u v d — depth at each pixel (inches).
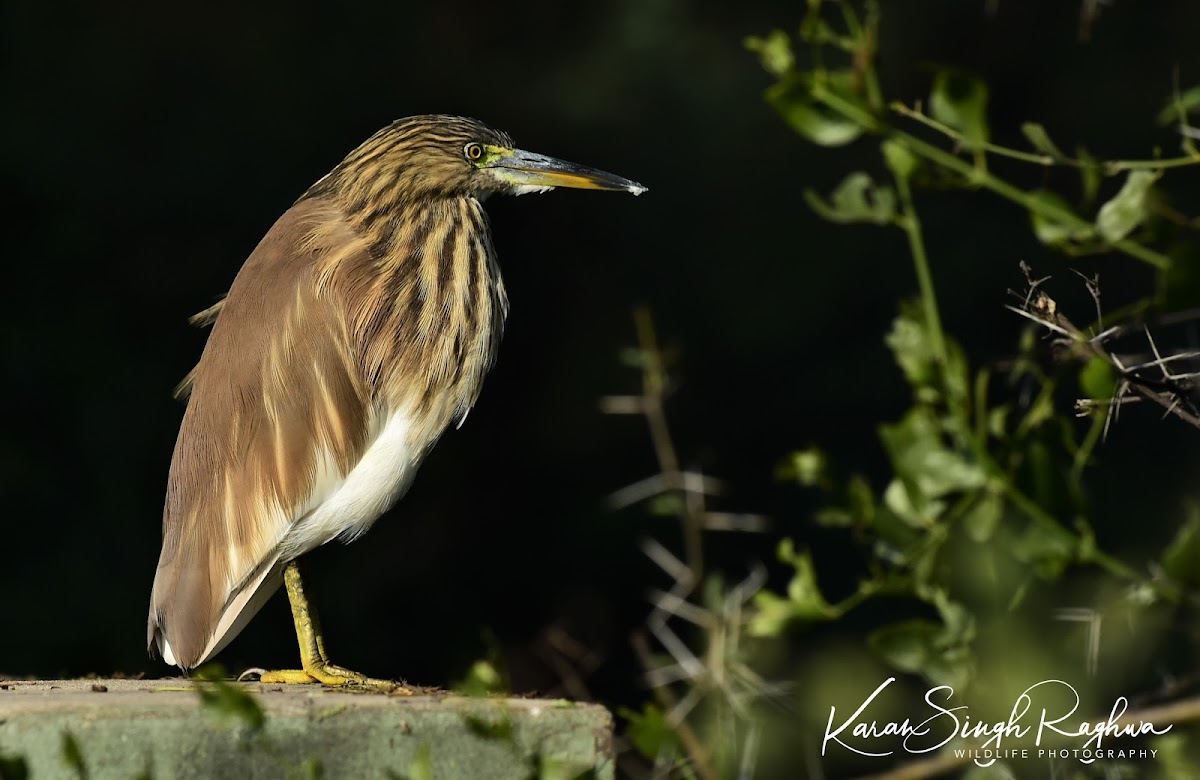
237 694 133.3
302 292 235.5
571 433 717.3
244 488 226.7
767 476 711.1
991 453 150.9
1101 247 143.3
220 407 231.9
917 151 147.3
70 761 136.9
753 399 726.5
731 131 751.7
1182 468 605.6
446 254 246.4
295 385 230.5
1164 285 137.9
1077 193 737.6
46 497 571.8
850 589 637.9
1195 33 753.6
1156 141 745.0
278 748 151.8
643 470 709.9
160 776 150.0
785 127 752.3
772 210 749.9
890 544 153.1
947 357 147.9
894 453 150.3
